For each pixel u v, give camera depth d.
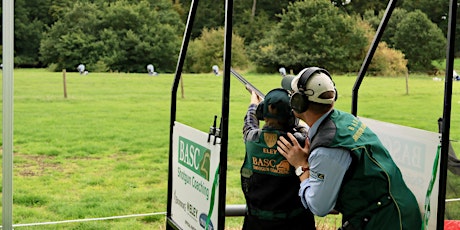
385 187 2.06
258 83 19.25
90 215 7.22
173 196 2.91
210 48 21.45
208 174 2.38
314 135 2.12
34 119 14.96
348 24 21.48
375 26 21.64
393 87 19.34
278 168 2.34
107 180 9.80
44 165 10.95
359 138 2.08
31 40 20.02
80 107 16.50
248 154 2.43
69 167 10.87
